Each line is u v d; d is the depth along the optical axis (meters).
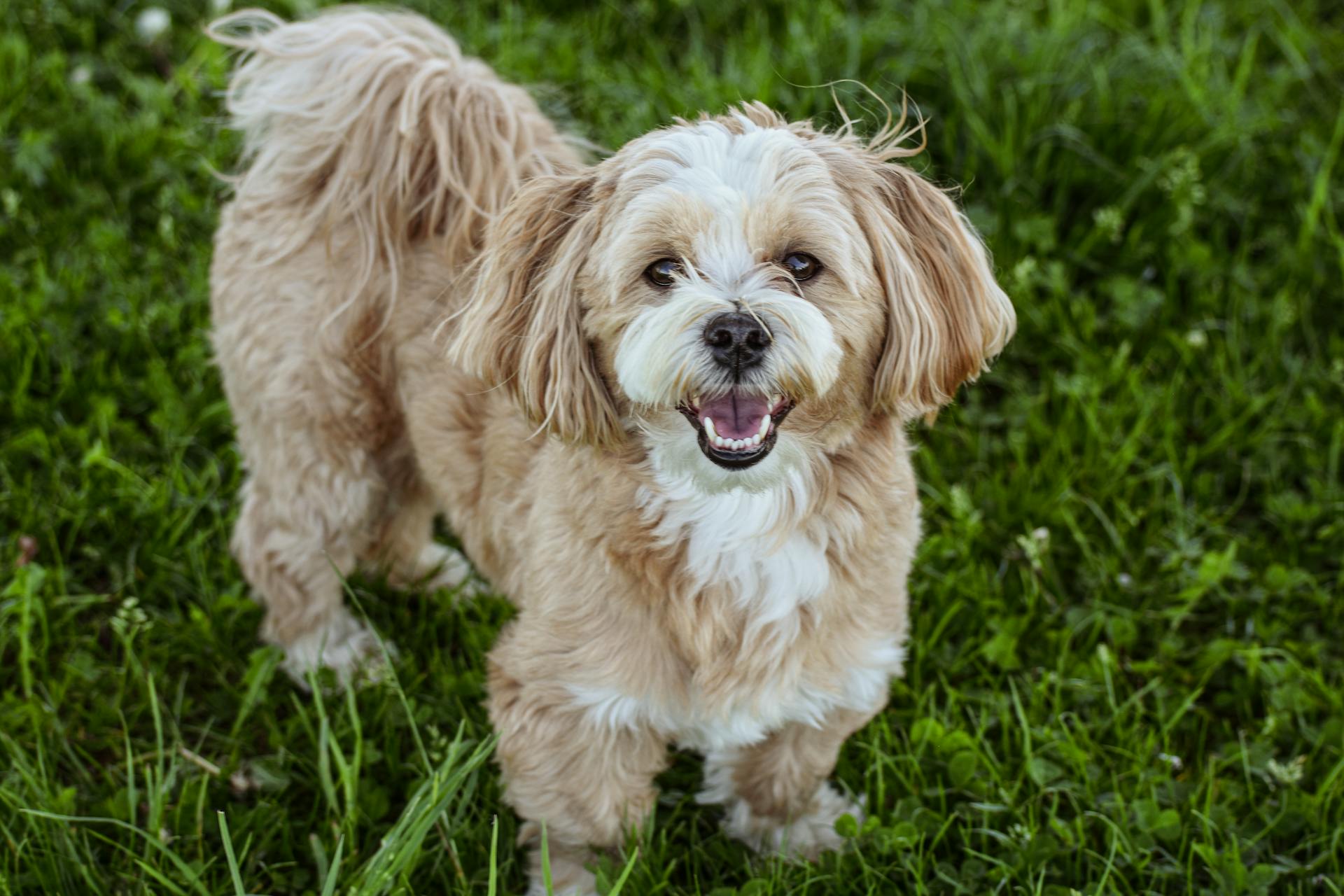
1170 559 1.08
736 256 0.79
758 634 0.84
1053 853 0.91
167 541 1.08
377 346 0.97
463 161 0.95
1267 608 1.06
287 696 1.03
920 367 0.83
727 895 0.89
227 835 0.82
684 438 0.81
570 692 0.86
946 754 0.96
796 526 0.83
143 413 1.17
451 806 0.95
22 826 0.91
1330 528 1.09
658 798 0.97
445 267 0.95
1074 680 1.00
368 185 0.95
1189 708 1.01
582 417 0.83
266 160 0.99
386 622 1.07
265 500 1.03
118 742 0.99
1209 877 0.92
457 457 0.95
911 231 0.84
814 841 0.96
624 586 0.84
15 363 1.16
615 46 1.50
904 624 0.89
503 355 0.86
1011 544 1.09
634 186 0.81
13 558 1.06
